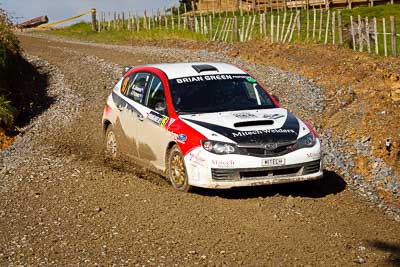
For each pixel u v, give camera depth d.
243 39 32.09
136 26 44.72
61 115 16.56
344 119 14.82
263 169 8.92
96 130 14.65
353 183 10.91
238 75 10.68
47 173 10.81
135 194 9.41
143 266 6.86
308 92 17.62
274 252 7.26
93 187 9.86
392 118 14.13
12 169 11.39
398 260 7.21
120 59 25.03
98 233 7.86
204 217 8.35
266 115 9.64
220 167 8.84
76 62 24.50
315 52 23.14
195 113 9.76
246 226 8.06
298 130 9.36
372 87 17.33
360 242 7.77
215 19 42.97
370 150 12.81
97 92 19.08
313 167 9.30
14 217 8.61
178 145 9.37
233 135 9.01
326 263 7.02
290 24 29.28
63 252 7.30
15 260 7.12
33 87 19.97
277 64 22.38
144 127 10.43
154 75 10.76
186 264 6.90
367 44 24.20
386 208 9.78
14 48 20.78
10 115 15.25
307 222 8.30
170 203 8.92
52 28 51.06
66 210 8.78
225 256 7.12
